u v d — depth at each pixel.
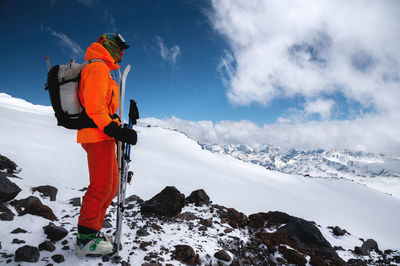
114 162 2.42
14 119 41.66
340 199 62.25
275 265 3.56
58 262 2.14
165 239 3.23
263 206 31.08
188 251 2.88
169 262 2.60
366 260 5.70
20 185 4.19
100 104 1.97
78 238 2.27
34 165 15.65
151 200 4.57
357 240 7.86
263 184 56.69
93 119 1.97
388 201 70.75
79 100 2.08
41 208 3.16
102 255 2.37
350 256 5.86
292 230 5.11
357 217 41.22
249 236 4.41
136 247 2.79
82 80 2.03
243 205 29.00
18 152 18.48
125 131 2.04
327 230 8.41
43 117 67.12
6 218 2.65
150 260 2.53
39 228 2.69
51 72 2.08
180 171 44.91
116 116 2.40
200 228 4.09
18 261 2.02
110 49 2.28
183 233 3.69
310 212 36.47
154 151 70.56
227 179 49.44
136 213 4.38
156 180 30.56
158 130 107.00
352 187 80.44
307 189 69.06
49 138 33.31
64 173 15.34
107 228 3.25
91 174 2.26
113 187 2.58
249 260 3.41
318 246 4.98
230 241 3.86
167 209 4.44
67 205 4.14
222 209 5.79
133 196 6.28
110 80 2.30
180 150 85.31
